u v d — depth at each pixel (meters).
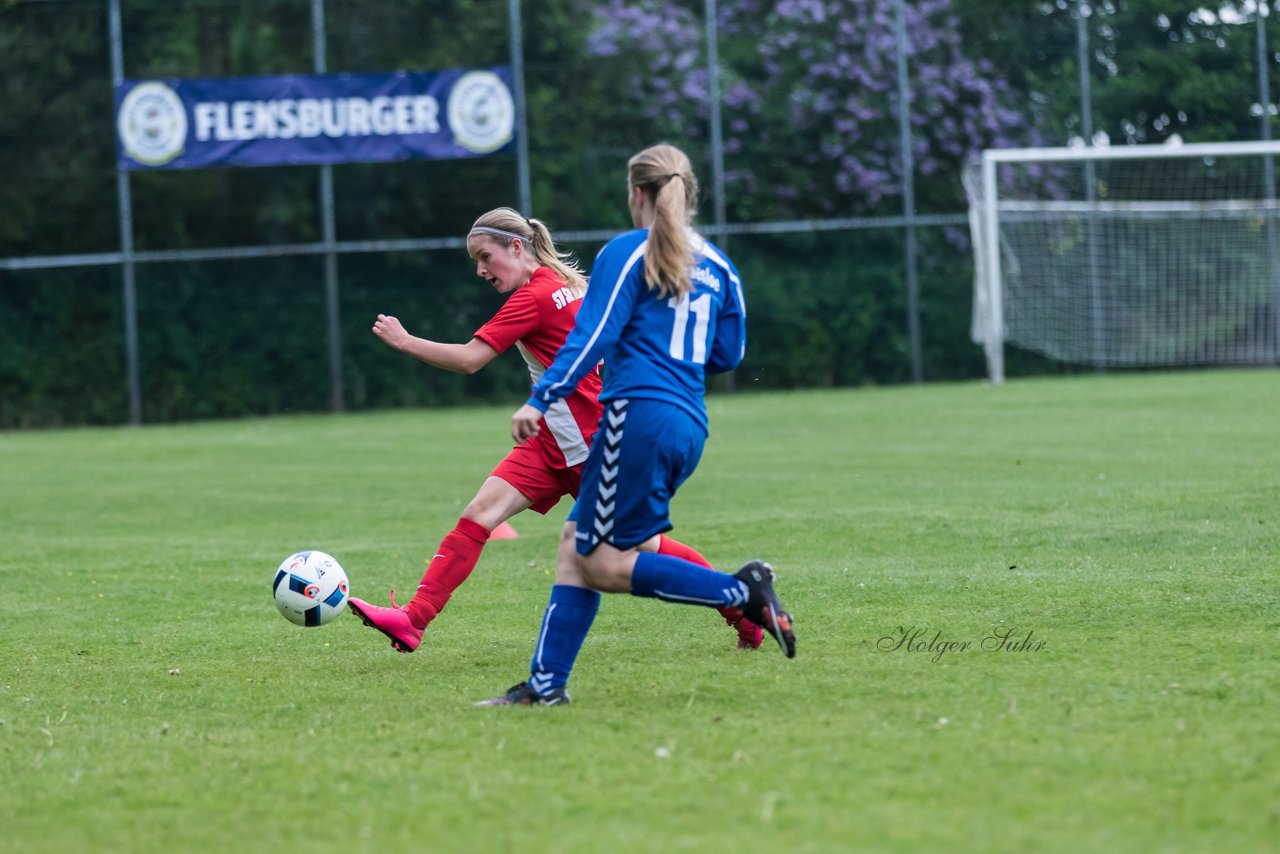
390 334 18.67
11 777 14.02
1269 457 39.00
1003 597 21.50
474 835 11.73
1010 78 87.62
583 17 83.69
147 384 81.06
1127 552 25.00
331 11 82.25
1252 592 20.78
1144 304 87.75
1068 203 86.75
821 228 86.19
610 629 20.58
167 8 81.00
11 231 80.44
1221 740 13.52
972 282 87.56
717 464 44.12
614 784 12.95
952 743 13.81
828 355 86.31
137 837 12.09
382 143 80.25
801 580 23.95
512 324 18.97
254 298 81.75
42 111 80.50
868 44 85.94
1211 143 88.88
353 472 47.56
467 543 19.25
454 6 82.44
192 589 26.33
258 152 79.69
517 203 83.06
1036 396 68.81
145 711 16.83
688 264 15.52
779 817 11.84
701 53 85.19
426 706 16.48
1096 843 11.00
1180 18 88.38
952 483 36.75
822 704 15.65
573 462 19.56
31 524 37.38
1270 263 88.12
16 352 80.38
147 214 81.00
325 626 22.25
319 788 13.22
